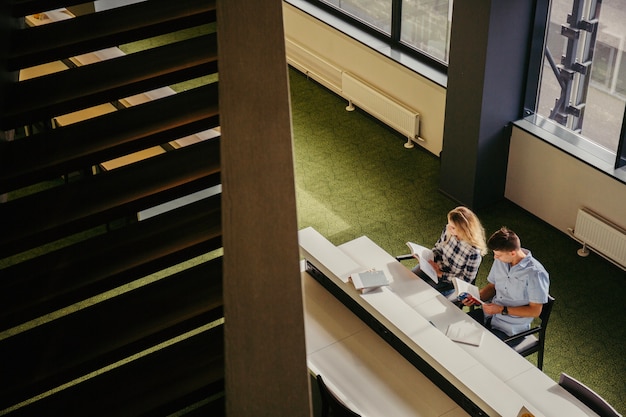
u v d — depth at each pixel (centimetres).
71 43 338
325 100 980
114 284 286
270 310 158
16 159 308
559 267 729
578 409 501
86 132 321
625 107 672
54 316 683
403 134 897
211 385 257
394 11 865
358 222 793
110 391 257
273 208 171
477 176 780
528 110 769
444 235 644
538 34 724
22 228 291
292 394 147
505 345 549
